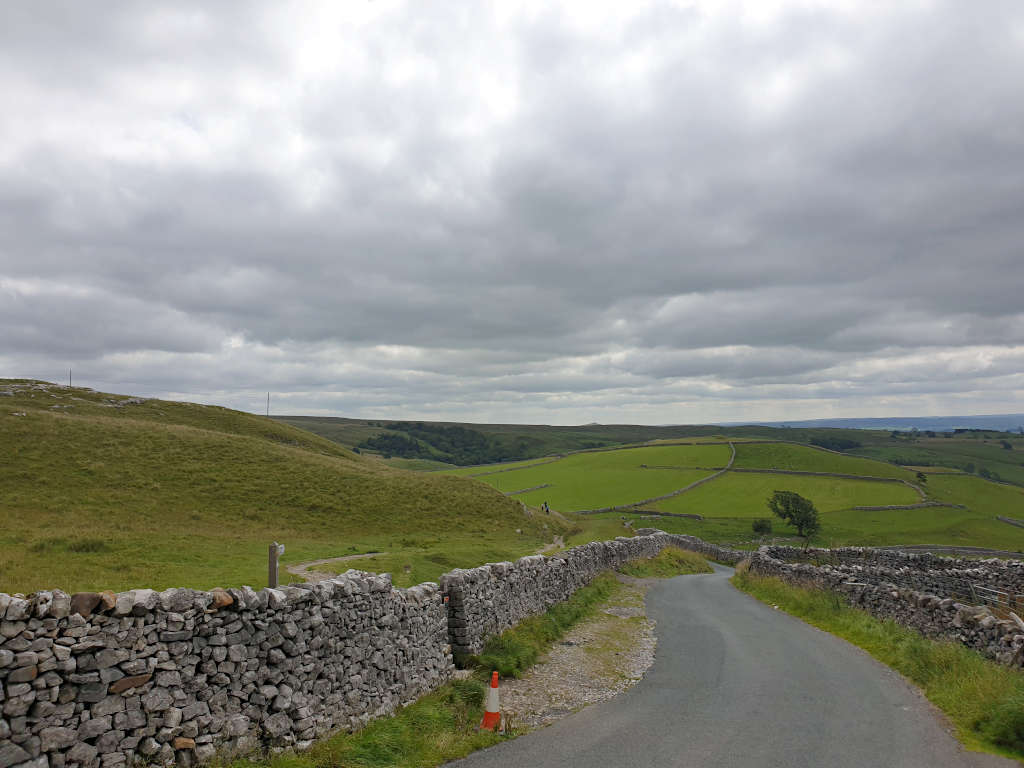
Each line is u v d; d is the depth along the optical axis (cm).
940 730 1105
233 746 856
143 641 777
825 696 1327
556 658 1672
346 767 908
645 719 1185
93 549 3053
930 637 1686
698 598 2908
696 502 12281
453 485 6938
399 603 1273
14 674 657
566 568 2542
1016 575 2481
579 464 17625
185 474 5503
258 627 920
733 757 985
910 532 9944
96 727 719
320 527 5034
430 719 1147
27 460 5034
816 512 9688
